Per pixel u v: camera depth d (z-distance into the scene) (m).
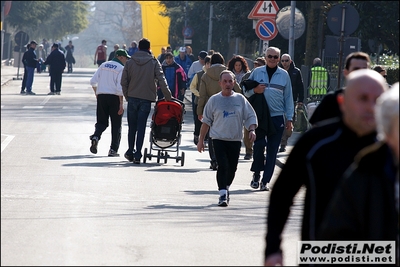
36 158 33.31
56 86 79.81
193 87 38.25
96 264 15.65
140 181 27.97
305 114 47.75
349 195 9.52
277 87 26.77
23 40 103.44
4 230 18.67
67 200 23.28
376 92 9.51
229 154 23.83
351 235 9.66
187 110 67.44
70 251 16.72
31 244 17.28
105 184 26.81
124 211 21.80
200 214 21.77
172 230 19.30
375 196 9.48
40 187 25.66
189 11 112.75
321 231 9.74
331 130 10.01
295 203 24.61
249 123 23.83
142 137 33.31
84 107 63.22
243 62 35.56
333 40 43.28
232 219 21.16
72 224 19.59
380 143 9.45
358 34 65.56
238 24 77.69
